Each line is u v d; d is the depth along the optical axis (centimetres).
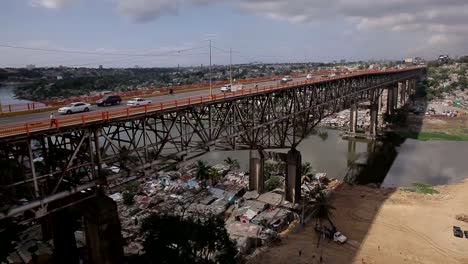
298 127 7094
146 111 3322
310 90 6900
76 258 3831
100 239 2955
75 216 3972
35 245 4256
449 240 5072
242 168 8769
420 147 11075
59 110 4031
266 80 9762
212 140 4134
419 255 4672
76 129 2733
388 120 13875
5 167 2555
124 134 8038
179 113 3716
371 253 4662
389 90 14288
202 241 3425
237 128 4669
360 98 10169
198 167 7075
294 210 5778
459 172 8631
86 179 3186
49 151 2897
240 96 4469
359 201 6456
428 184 7688
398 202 6431
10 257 3994
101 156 3066
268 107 5309
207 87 7638
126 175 3191
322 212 5469
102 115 2955
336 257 4528
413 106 18038
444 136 12306
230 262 3562
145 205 5966
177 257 3147
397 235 5191
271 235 4941
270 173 7494
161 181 7100
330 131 13338
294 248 4703
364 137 11975
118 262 3105
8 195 2512
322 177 7594
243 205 5897
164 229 3322
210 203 6028
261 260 4403
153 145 3450
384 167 9062
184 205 5922
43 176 2594
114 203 3047
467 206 6241
